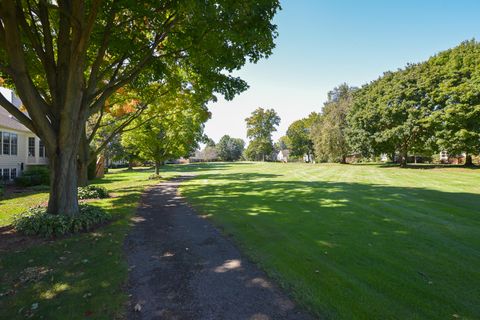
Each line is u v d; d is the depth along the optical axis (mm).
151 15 6586
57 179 6820
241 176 22562
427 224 6926
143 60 7996
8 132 20125
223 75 9031
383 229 6527
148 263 4621
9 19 5504
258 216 8016
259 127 74125
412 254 4949
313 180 17875
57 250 5113
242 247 5379
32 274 4105
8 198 11875
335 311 3154
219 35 7039
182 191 13883
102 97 7832
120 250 5195
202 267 4449
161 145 21969
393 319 3008
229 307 3271
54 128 6910
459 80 25031
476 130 23516
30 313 3133
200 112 15609
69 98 6602
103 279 3979
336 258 4766
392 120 28719
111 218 7652
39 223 6062
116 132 13086
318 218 7656
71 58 6398
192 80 11734
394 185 14578
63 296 3506
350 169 27844
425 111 26719
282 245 5453
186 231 6566
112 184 17719
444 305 3297
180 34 7332
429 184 14828
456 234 6102
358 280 3934
